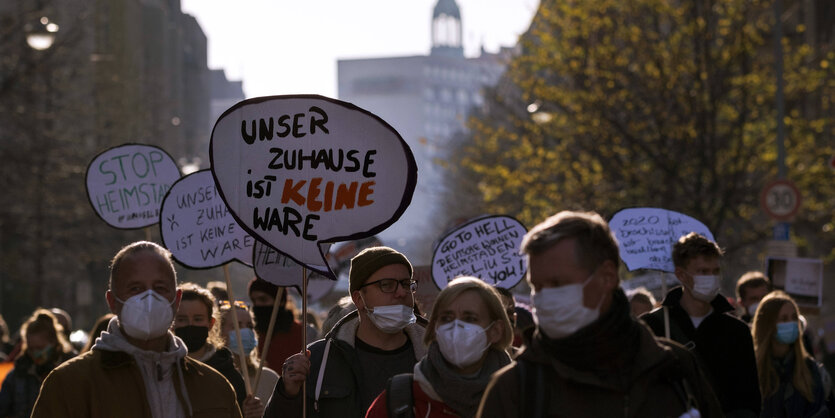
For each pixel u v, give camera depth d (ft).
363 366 19.31
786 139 81.82
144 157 25.88
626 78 81.10
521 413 11.56
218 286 32.76
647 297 32.32
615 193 81.71
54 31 94.79
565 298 11.35
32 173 104.83
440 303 16.33
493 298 16.33
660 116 80.02
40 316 30.53
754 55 82.12
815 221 87.25
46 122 109.40
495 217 29.25
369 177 18.07
